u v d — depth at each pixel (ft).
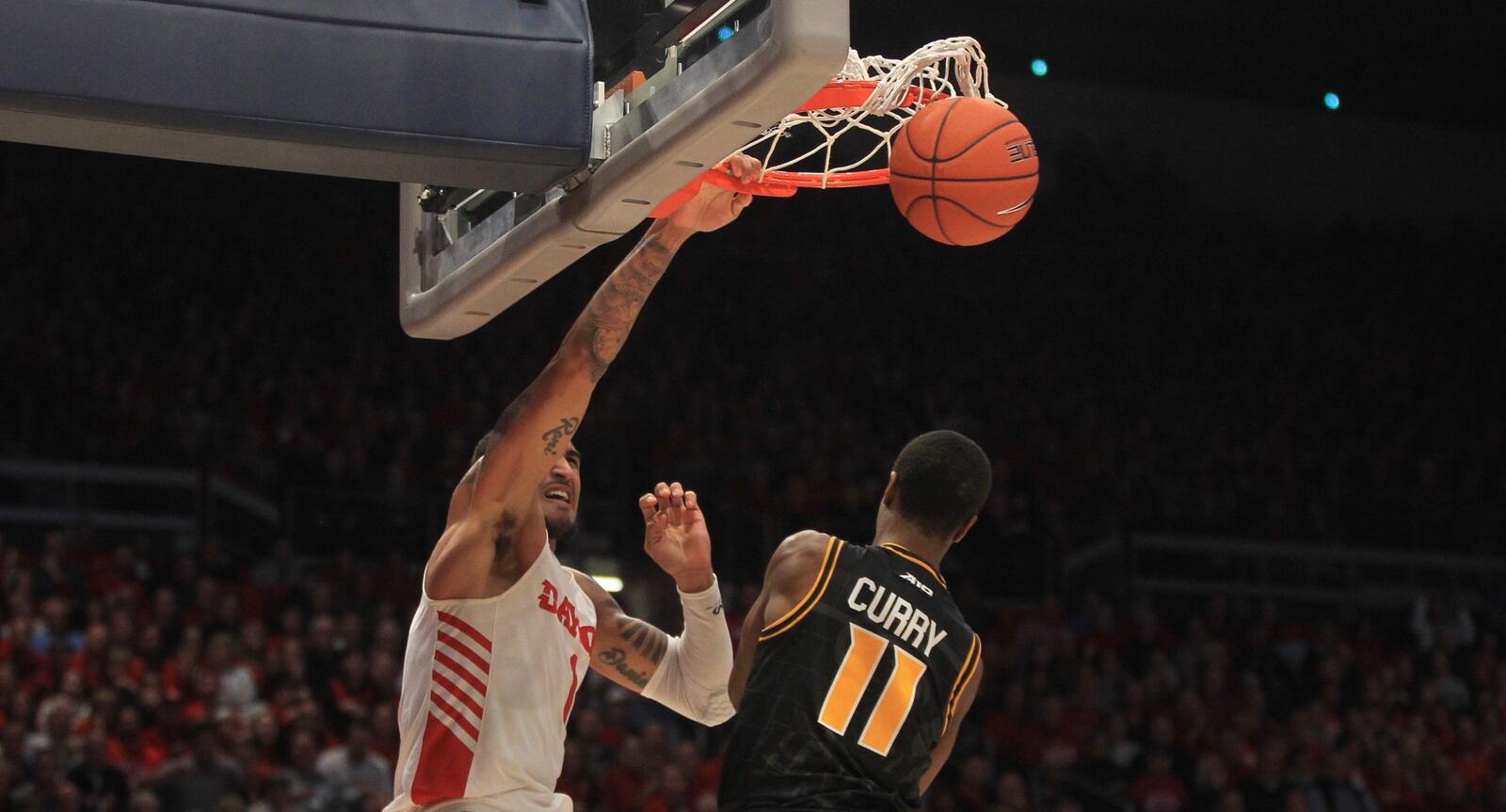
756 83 7.00
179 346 47.98
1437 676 41.96
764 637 8.46
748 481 45.60
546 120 8.00
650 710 33.81
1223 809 33.91
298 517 38.70
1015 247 65.57
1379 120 71.31
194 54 7.50
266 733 28.45
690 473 44.65
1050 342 61.77
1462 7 61.93
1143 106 69.67
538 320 53.98
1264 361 63.57
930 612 8.55
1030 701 37.58
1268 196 70.08
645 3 8.16
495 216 9.29
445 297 9.62
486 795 9.27
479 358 51.13
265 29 7.64
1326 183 70.64
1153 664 39.83
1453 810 36.94
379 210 57.52
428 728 9.29
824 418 53.57
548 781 9.53
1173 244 67.77
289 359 48.62
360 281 54.54
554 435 8.96
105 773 26.63
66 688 28.50
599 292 8.89
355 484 40.65
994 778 34.17
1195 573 46.62
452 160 8.00
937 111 8.45
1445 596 48.62
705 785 31.07
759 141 9.11
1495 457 60.80
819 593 8.45
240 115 7.55
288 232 55.26
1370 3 61.67
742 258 61.16
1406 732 38.83
